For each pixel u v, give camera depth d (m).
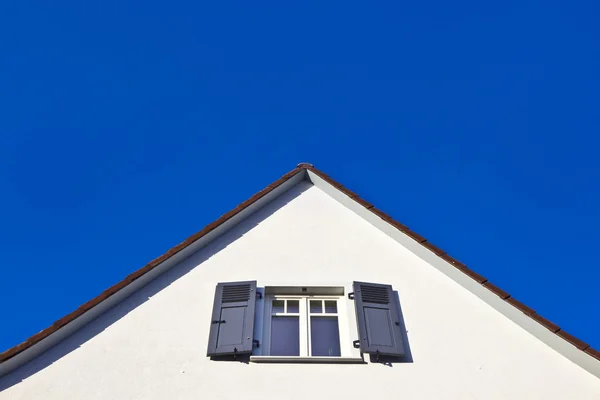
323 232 8.34
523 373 6.30
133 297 7.11
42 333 6.29
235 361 6.32
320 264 7.79
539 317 6.68
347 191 8.83
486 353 6.54
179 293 7.22
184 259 7.78
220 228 8.14
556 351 6.59
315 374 6.19
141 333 6.61
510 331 6.85
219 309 6.94
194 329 6.71
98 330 6.62
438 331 6.85
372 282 7.52
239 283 7.29
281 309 7.39
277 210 8.77
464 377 6.23
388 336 6.68
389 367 6.32
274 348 6.85
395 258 7.94
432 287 7.50
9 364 6.02
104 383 5.98
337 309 7.34
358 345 6.57
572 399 6.03
